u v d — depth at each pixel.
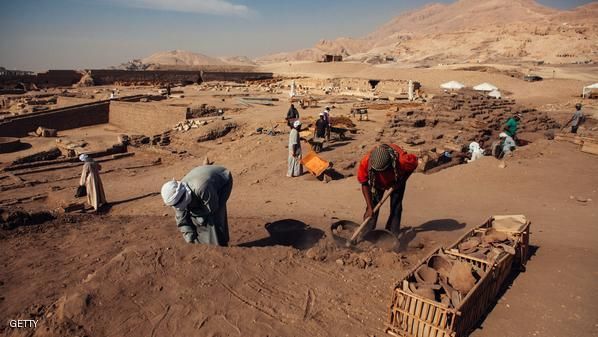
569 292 4.06
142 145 22.75
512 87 44.09
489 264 3.92
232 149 19.17
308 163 12.48
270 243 6.28
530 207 7.34
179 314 3.79
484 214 7.08
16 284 4.58
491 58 104.62
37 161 20.34
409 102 30.39
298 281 4.45
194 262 4.59
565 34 113.62
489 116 16.14
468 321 3.53
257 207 9.19
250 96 39.38
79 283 4.52
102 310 3.76
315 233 6.66
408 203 8.22
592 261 4.67
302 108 28.58
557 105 31.12
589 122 22.34
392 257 4.95
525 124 17.00
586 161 10.25
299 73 75.06
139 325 3.63
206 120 24.98
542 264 4.71
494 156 11.53
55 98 41.28
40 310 3.92
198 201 5.16
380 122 22.34
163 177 16.61
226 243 5.78
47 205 12.55
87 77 57.66
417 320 3.44
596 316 3.64
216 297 4.06
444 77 51.38
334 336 3.54
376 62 129.38
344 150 15.91
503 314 3.80
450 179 9.56
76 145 22.80
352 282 4.48
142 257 4.61
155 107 29.36
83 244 6.18
